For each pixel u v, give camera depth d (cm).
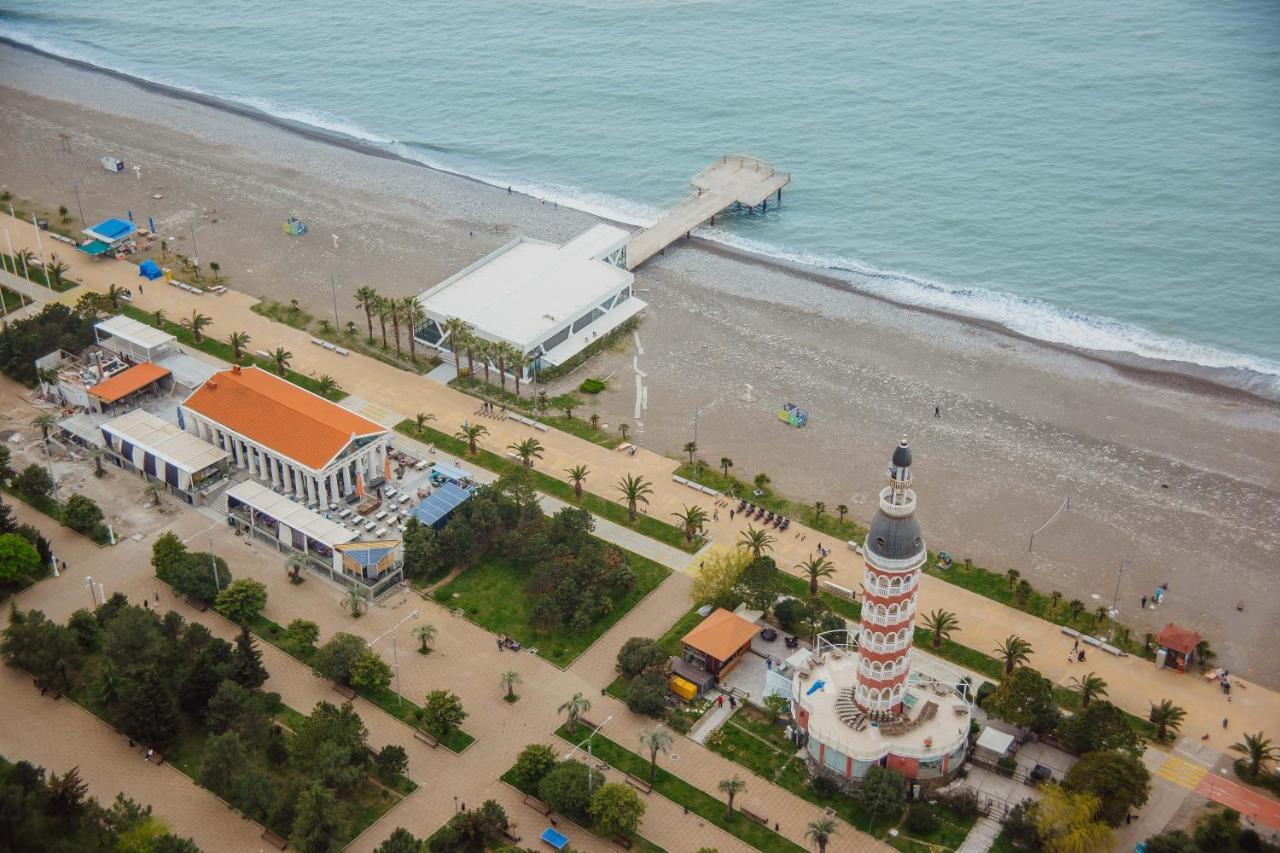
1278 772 19112
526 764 18812
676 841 18250
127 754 19650
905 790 18650
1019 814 18212
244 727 19400
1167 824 18400
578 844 18200
